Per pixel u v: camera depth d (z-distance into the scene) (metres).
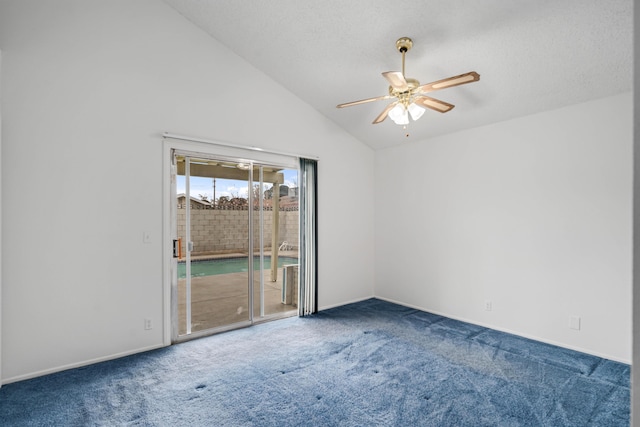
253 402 2.33
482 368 2.83
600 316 3.05
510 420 2.13
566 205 3.25
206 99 3.59
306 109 4.43
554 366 2.86
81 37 2.89
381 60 3.33
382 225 5.12
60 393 2.44
